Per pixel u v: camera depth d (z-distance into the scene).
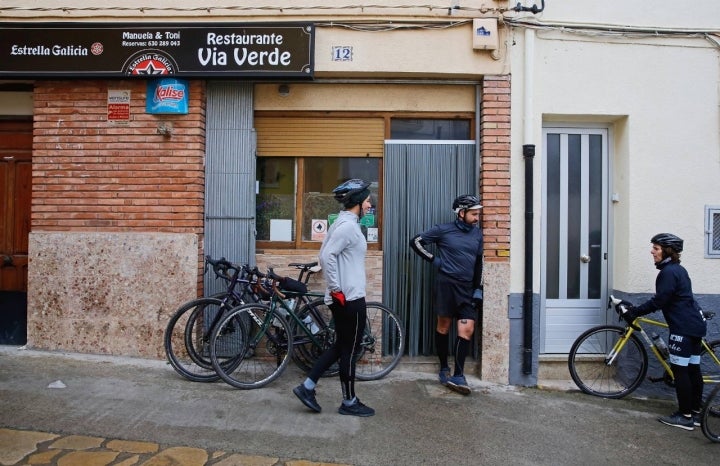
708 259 5.49
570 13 5.46
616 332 5.40
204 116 5.63
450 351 5.66
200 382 4.96
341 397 4.77
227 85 5.65
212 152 5.66
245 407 4.43
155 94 5.48
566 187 5.77
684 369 4.63
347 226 4.22
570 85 5.46
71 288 5.50
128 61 5.41
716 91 5.50
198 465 3.51
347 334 4.28
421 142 5.71
